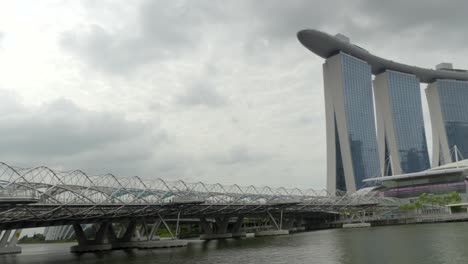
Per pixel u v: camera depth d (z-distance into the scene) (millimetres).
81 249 105688
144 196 99188
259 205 128750
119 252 96562
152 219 114250
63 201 81312
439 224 144500
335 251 71562
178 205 104562
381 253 64438
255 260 65500
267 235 140625
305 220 196375
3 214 78312
